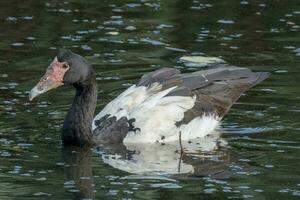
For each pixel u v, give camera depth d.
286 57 18.97
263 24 20.86
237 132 15.76
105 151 15.07
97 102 16.84
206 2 22.39
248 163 14.30
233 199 12.78
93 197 12.86
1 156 14.50
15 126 15.72
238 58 18.88
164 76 16.41
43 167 14.12
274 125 15.86
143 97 16.00
